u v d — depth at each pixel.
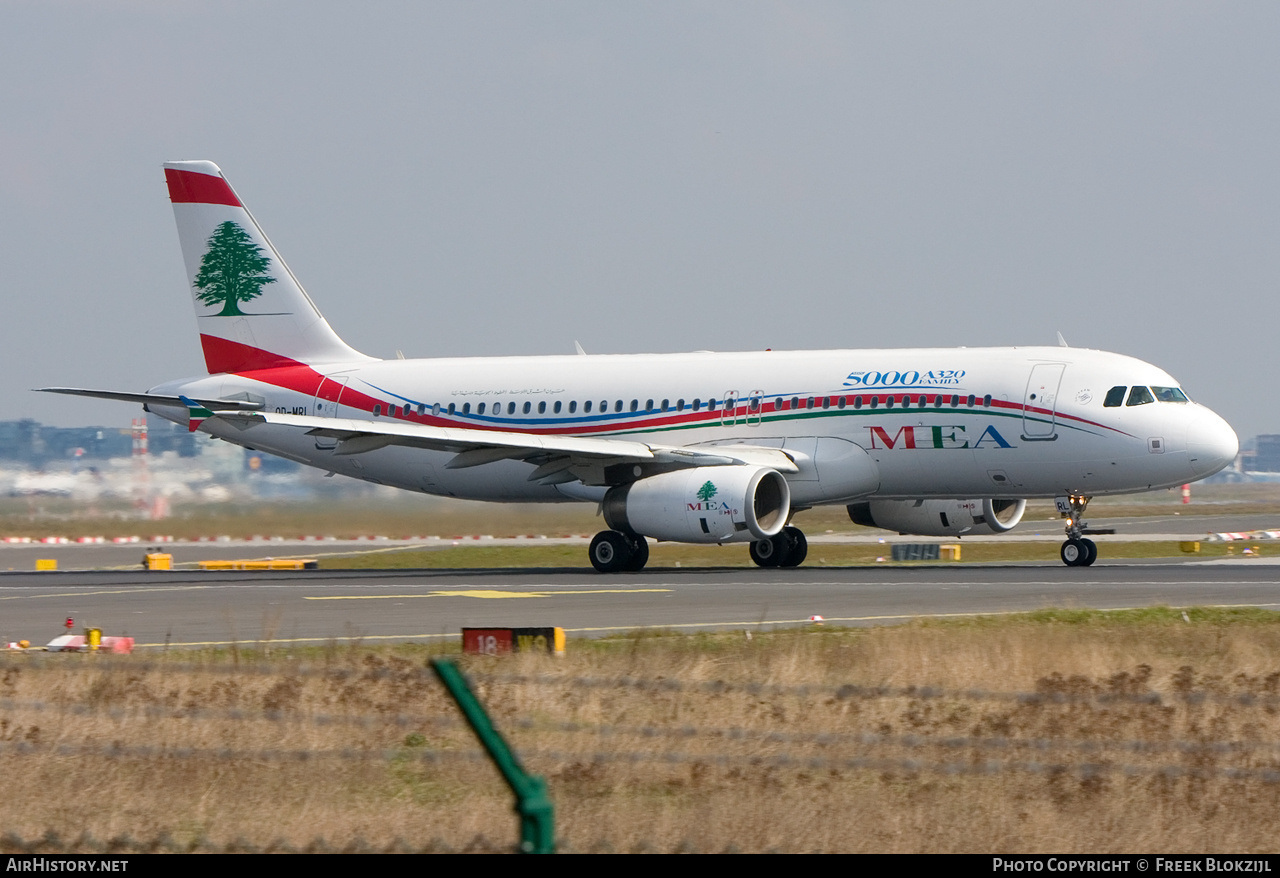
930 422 138.38
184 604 118.00
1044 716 57.78
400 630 95.50
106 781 50.81
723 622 96.31
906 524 157.12
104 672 71.25
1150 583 118.75
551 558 193.50
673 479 136.62
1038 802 46.72
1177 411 133.25
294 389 169.12
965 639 81.06
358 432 140.38
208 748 55.09
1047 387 135.25
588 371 157.50
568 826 44.62
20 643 91.12
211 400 155.50
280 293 171.50
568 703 61.00
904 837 43.97
